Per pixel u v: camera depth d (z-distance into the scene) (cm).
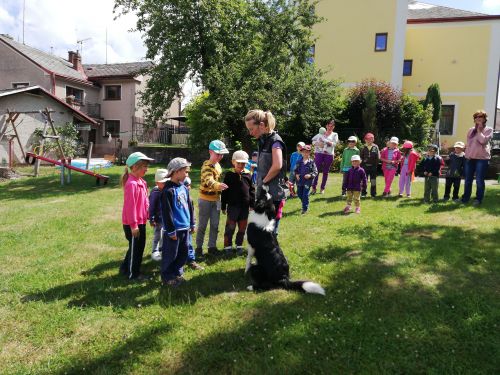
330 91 1623
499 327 310
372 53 2092
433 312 337
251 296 384
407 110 1723
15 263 511
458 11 2202
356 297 370
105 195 1101
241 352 289
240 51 1652
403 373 263
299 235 594
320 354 284
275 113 1509
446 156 1684
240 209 519
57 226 718
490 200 809
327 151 977
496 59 2038
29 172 1730
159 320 341
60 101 2209
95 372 274
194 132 1738
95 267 487
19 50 2594
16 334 329
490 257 456
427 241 529
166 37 1611
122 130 2969
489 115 2081
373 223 646
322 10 2147
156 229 521
